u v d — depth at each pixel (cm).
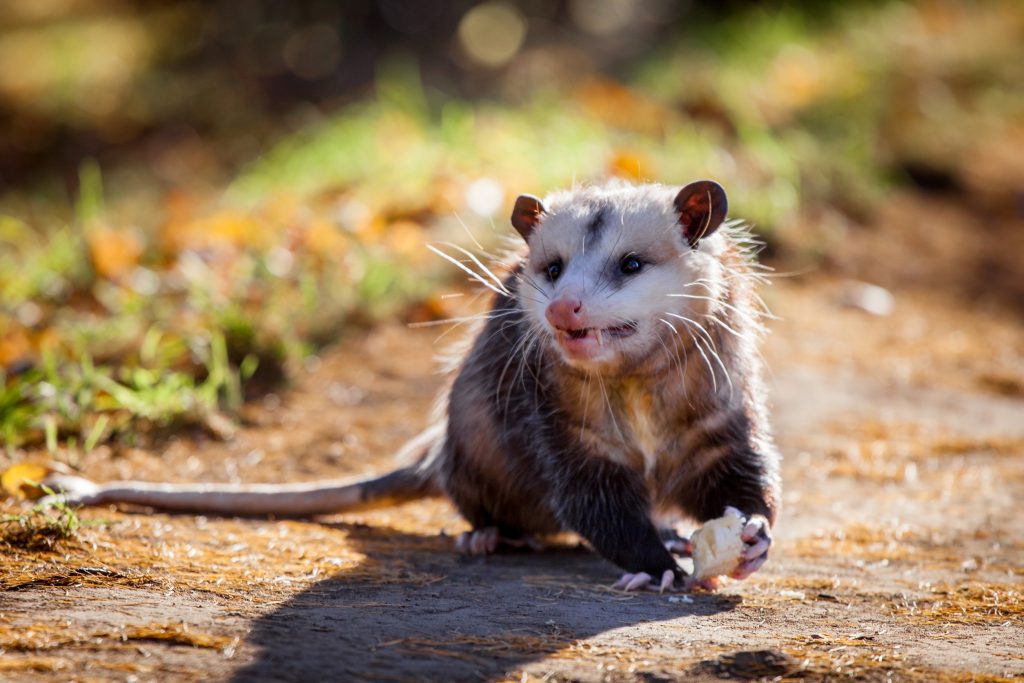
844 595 593
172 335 1035
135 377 916
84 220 1341
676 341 636
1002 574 638
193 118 2502
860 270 1427
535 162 1428
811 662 468
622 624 525
